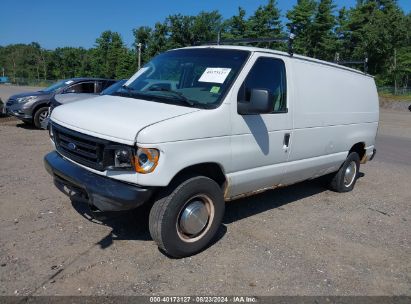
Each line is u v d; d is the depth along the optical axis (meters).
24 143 9.69
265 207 5.99
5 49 120.38
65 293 3.45
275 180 5.16
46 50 94.88
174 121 3.75
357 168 7.29
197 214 4.15
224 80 4.35
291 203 6.31
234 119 4.27
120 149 3.64
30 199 5.53
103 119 3.83
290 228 5.25
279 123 4.90
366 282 4.04
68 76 86.56
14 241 4.29
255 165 4.68
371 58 47.41
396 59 49.91
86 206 5.34
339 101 6.17
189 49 5.13
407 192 7.63
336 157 6.38
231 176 4.41
